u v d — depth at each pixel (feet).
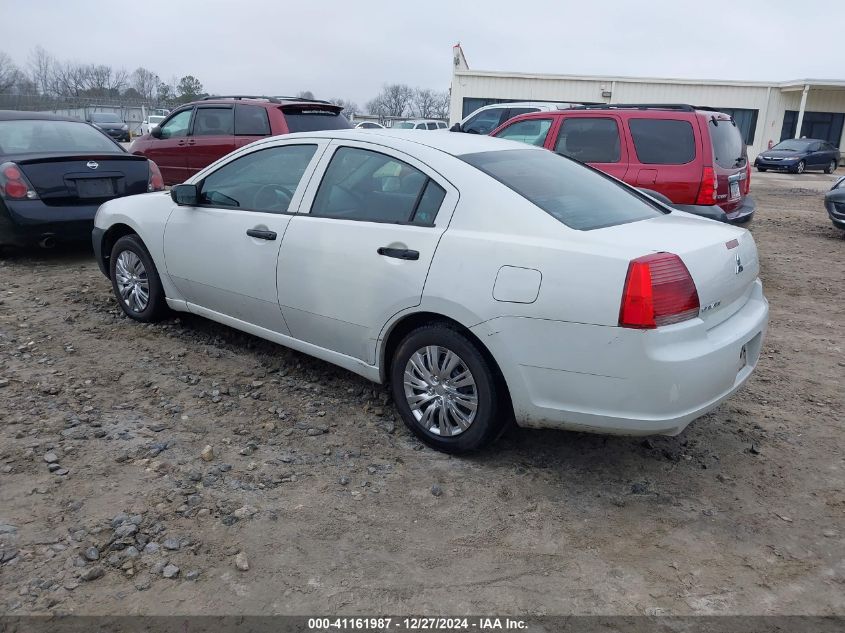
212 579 8.70
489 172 11.75
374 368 12.63
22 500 10.02
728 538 9.93
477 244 10.89
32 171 22.07
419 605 8.43
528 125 26.14
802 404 14.60
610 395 10.01
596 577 9.03
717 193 22.44
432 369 11.71
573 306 9.97
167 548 9.18
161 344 16.49
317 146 13.76
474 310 10.74
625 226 11.30
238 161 15.12
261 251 13.92
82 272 23.24
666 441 12.71
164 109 144.66
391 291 11.78
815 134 116.16
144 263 17.12
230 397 13.84
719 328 10.85
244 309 14.83
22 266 23.99
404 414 12.30
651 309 9.61
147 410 13.08
